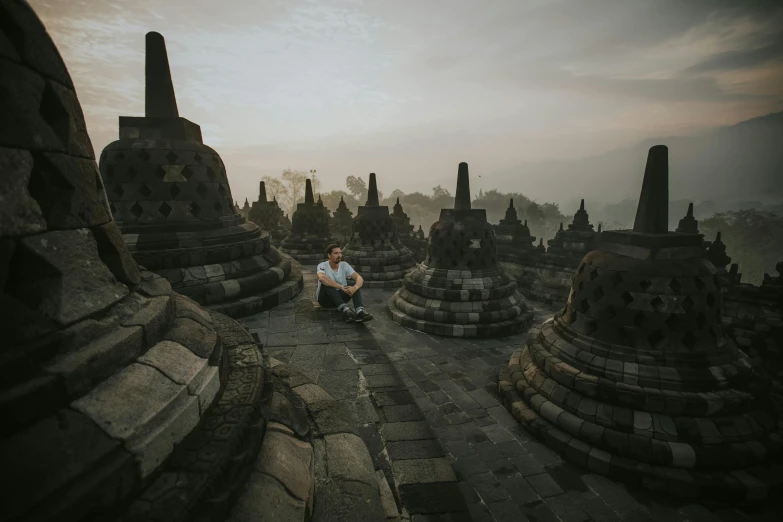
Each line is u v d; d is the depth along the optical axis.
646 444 4.64
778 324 8.02
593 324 5.75
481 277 9.93
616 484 4.67
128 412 1.57
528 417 5.65
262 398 2.37
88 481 1.30
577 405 5.25
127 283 2.20
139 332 1.88
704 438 4.54
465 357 8.33
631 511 4.28
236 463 1.80
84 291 1.77
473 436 5.60
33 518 1.14
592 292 5.67
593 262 5.77
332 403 3.34
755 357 8.28
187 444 1.80
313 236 18.61
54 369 1.44
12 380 1.31
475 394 6.79
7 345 1.37
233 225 7.32
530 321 10.38
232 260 6.95
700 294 4.97
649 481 4.51
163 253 6.07
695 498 4.39
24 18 1.51
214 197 6.96
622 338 5.33
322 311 6.96
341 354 5.15
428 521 3.16
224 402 2.17
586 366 5.38
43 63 1.60
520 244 15.40
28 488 1.17
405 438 3.96
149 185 6.33
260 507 1.82
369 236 14.62
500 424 5.89
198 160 6.73
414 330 9.90
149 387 1.74
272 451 2.22
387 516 2.77
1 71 1.40
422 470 3.60
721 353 5.06
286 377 3.71
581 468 4.94
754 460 4.46
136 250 6.03
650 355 5.07
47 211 1.67
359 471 2.65
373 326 10.22
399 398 4.54
